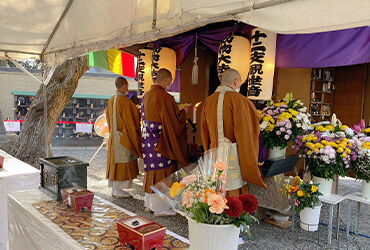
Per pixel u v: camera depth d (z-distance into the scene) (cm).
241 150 216
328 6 143
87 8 251
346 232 285
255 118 222
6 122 755
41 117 532
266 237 271
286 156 294
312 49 333
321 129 280
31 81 1115
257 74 311
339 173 260
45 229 144
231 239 107
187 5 174
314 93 645
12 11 277
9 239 196
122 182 377
